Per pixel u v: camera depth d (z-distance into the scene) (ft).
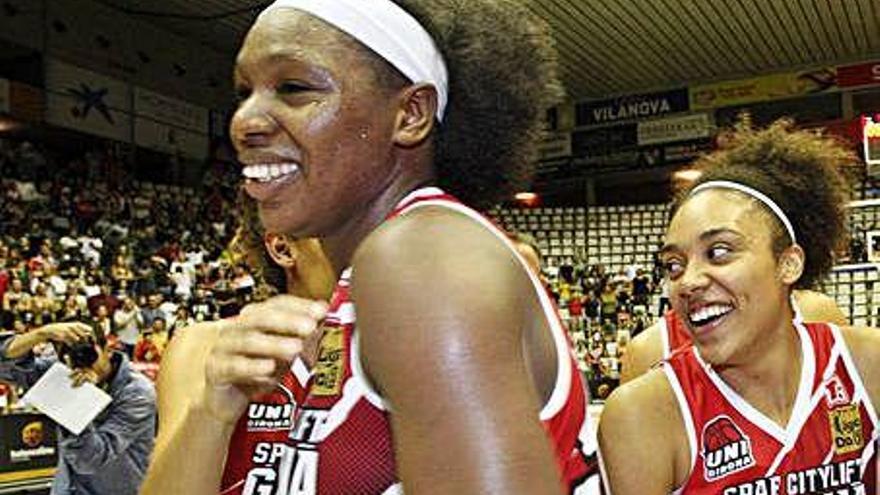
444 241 2.74
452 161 3.46
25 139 56.85
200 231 57.52
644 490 5.93
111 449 14.16
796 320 6.56
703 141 65.92
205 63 63.05
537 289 2.95
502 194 3.61
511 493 2.47
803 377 6.23
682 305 6.27
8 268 40.57
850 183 7.32
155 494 3.26
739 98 65.36
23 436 17.15
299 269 6.09
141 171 60.18
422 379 2.53
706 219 6.17
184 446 3.22
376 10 3.16
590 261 64.85
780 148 6.69
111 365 14.38
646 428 5.98
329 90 3.10
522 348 2.72
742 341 6.04
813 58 62.49
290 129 3.10
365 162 3.16
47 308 37.60
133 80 57.88
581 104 69.67
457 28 3.47
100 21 56.03
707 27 56.13
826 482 6.19
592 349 50.39
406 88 3.21
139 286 45.73
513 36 3.61
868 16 54.70
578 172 69.77
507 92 3.54
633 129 68.18
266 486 3.67
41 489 17.22
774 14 54.24
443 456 2.49
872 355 6.40
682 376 6.19
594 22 54.85
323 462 2.83
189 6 55.93
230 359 3.08
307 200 3.15
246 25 58.90
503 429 2.51
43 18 52.80
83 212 51.01
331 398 2.87
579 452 3.02
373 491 2.78
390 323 2.61
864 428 6.32
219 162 63.67
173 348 5.27
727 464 6.08
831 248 6.93
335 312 3.05
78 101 54.39
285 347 3.00
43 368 14.44
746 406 6.11
